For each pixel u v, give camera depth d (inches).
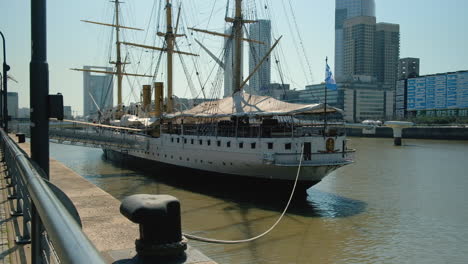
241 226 965.2
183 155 1647.4
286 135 1288.1
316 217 1055.0
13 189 479.5
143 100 2642.7
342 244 833.5
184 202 1226.0
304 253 776.3
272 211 1119.6
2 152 970.7
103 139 1979.6
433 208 1175.0
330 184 1601.9
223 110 1557.6
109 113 2915.8
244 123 1568.7
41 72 358.3
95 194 471.2
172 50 2384.4
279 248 806.5
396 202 1254.3
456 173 1942.7
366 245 832.3
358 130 6195.9
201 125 1643.7
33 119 359.9
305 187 1270.9
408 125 4065.0
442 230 946.1
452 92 7800.2
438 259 754.8
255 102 1519.4
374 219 1042.1
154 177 1742.1
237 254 768.3
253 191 1358.3
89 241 101.3
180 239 216.2
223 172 1454.2
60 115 366.6
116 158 2411.4
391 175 1870.1
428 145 4092.0
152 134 1990.7
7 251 286.0
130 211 207.9
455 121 6653.5
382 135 5757.9
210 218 1035.9
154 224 208.1
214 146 1462.8
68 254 96.0
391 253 781.9
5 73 1509.6
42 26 357.4
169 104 2319.1
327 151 1288.1
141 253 210.2
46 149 363.3
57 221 119.0
